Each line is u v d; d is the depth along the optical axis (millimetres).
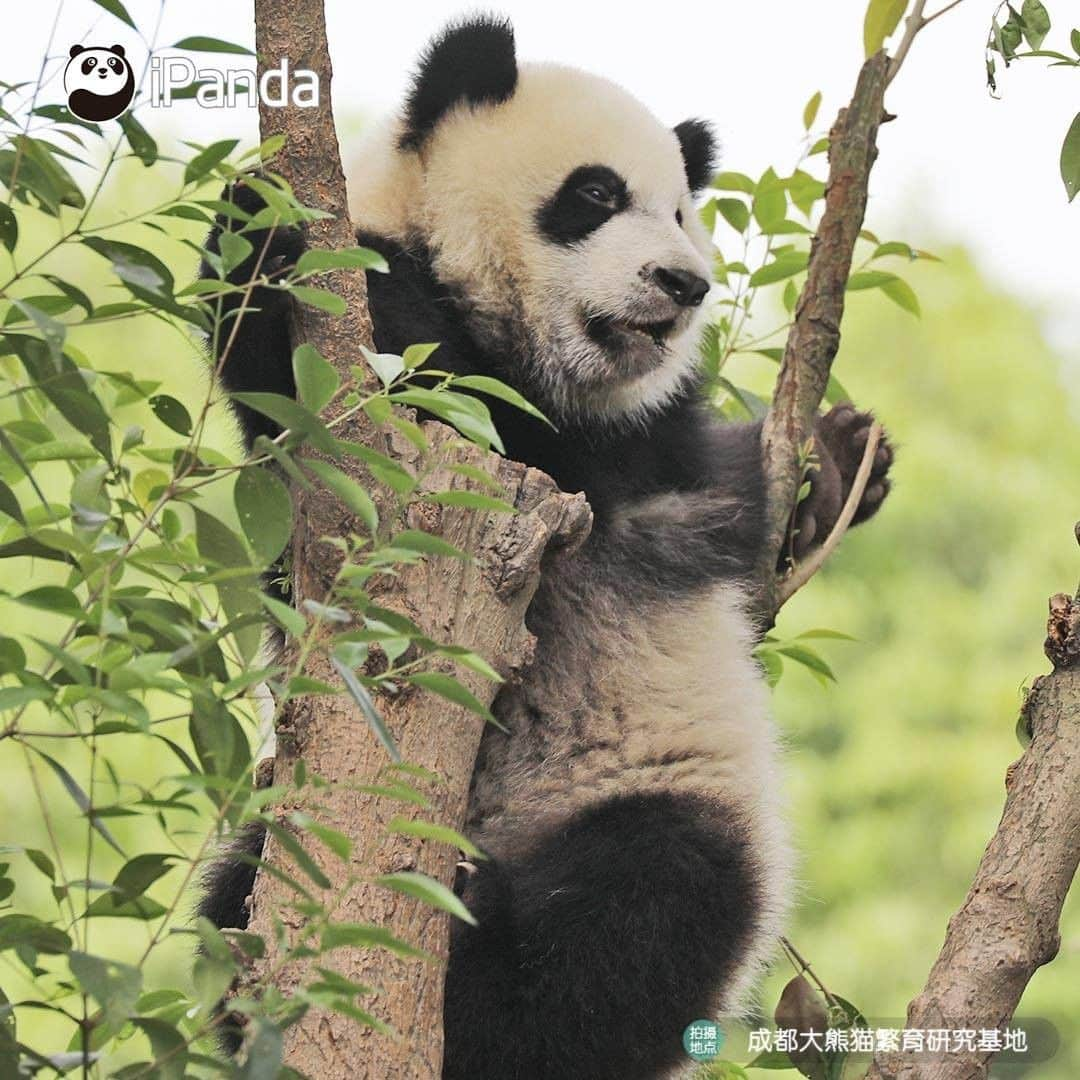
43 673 4367
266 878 5336
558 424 9148
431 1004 5191
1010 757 16172
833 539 9078
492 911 7320
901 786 16188
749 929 7926
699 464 9305
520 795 8438
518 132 9312
